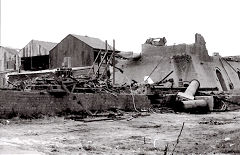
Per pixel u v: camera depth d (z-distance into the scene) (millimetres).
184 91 36438
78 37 46500
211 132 16578
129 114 26328
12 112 19844
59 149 11367
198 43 48719
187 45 46781
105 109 26297
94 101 25391
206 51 50312
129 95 28906
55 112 22438
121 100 28016
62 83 23438
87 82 27000
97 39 49875
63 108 23031
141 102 30234
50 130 16516
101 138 14406
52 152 10688
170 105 31812
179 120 23344
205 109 31516
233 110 34969
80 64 45562
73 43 46375
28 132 15516
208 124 20625
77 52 45938
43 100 21672
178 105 30891
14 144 11828
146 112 28641
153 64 47812
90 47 44719
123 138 14523
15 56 53438
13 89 23375
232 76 54844
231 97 36594
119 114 25031
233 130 16281
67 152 10859
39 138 13797
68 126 18406
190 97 31484
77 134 15445
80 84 25969
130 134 15836
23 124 18438
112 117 23438
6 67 54219
